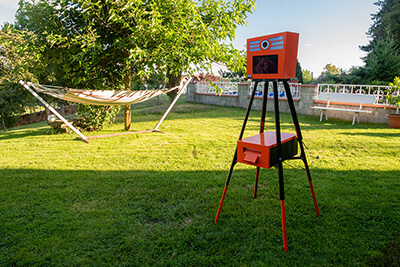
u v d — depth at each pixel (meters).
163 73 6.42
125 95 6.09
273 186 3.61
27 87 5.37
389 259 2.11
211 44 6.27
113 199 3.33
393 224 2.62
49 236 2.57
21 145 6.34
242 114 10.73
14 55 8.40
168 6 5.91
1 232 2.65
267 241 2.42
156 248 2.37
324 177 3.88
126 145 6.07
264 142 2.34
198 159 4.89
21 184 3.87
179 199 3.28
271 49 2.23
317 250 2.27
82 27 5.89
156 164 4.65
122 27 5.77
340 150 5.25
